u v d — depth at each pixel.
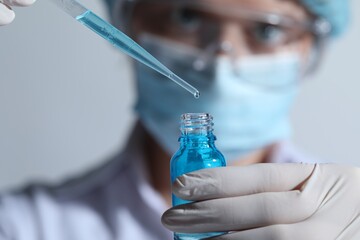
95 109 2.62
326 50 2.41
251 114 2.12
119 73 2.61
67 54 2.59
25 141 2.61
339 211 1.30
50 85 2.60
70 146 2.64
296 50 2.18
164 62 2.10
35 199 2.21
